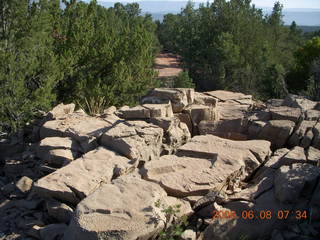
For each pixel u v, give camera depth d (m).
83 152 7.54
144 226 4.92
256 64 30.00
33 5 13.38
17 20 13.14
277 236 5.29
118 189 5.67
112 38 17.27
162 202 5.51
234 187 6.55
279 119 9.27
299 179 5.84
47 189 5.91
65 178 6.19
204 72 33.59
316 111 9.48
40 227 5.73
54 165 7.29
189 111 9.90
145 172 6.41
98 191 5.59
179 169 6.63
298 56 27.67
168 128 8.52
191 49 34.59
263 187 6.20
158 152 8.01
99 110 12.43
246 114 10.21
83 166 6.66
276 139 8.62
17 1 12.90
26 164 7.77
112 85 15.95
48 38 14.22
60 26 15.82
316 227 5.36
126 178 6.04
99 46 16.36
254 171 7.20
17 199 6.66
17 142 8.67
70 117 9.21
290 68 28.53
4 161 8.42
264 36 33.12
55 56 14.20
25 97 12.63
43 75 13.59
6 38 13.05
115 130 7.76
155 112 8.97
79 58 15.59
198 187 6.04
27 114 12.48
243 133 9.28
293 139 8.46
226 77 30.86
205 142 7.89
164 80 28.02
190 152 7.47
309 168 6.24
